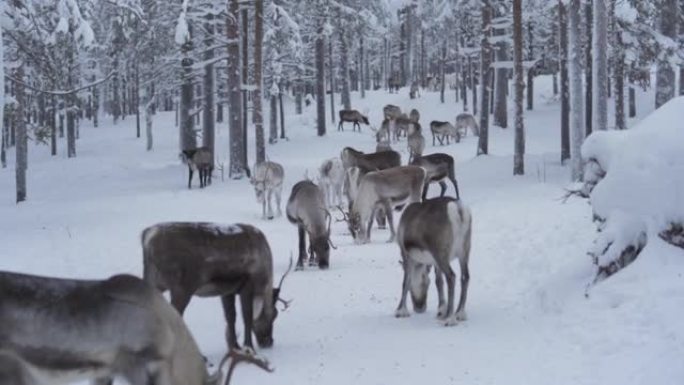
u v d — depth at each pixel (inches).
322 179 896.3
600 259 374.6
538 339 326.0
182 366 204.5
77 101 1071.6
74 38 634.8
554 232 568.4
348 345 337.4
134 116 2536.9
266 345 332.2
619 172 389.1
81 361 190.7
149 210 857.5
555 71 1840.6
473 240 598.2
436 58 2800.2
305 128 1873.8
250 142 1674.5
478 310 394.6
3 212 892.6
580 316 336.5
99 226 744.3
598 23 746.8
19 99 989.2
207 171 1074.7
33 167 1572.3
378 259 567.8
